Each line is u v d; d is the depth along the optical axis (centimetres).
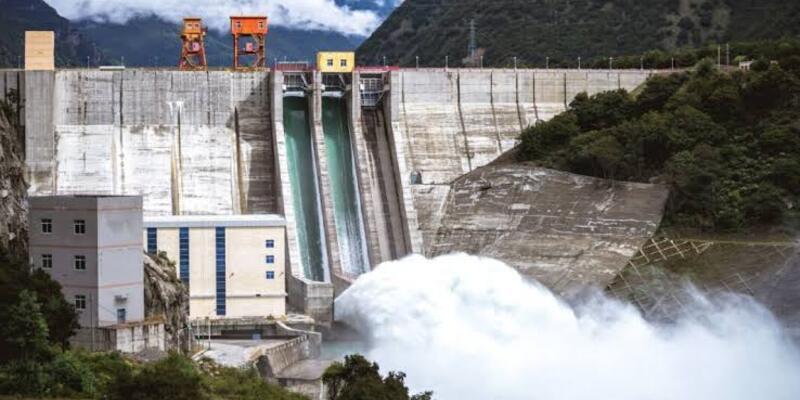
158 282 19088
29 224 18175
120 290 18050
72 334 17262
